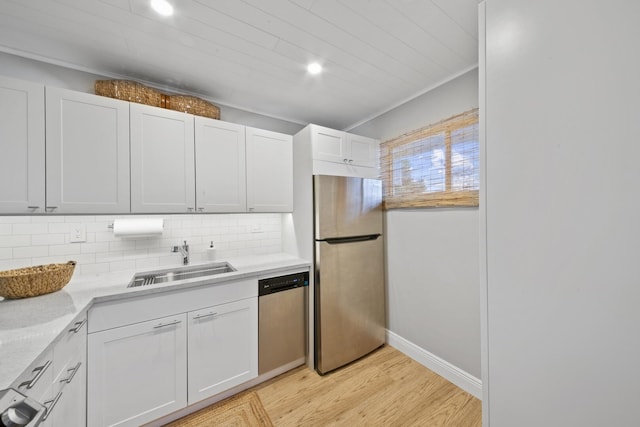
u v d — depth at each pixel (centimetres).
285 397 170
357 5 121
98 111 148
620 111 64
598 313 68
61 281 134
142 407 138
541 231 78
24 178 129
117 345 132
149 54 156
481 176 93
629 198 63
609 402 67
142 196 161
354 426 146
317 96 213
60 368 99
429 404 163
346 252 208
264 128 247
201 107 194
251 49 153
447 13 127
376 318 225
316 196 197
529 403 82
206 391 158
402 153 220
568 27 72
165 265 198
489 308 92
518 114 83
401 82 192
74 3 117
